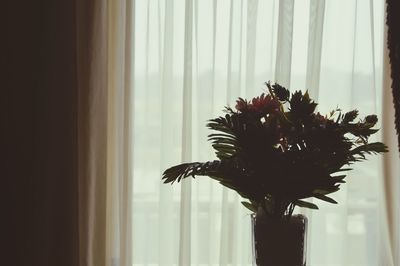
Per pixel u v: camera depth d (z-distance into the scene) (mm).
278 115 1209
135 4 1979
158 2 1966
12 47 1847
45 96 1847
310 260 1967
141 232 2025
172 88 1974
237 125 1191
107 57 1916
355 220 1975
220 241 1956
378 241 1976
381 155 1933
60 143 1849
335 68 1981
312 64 1896
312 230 1985
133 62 1945
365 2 1943
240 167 1235
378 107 1993
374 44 1972
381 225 1961
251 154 1184
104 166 1908
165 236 1984
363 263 1981
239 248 1997
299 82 1962
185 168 1271
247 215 1854
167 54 1950
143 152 2010
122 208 1932
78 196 1867
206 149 1944
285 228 1199
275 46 1960
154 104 1994
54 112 1845
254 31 1939
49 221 1857
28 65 1849
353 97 1946
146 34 1979
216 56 1971
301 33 1955
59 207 1856
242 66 1971
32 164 1856
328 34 1975
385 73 1932
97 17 1876
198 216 1971
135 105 2010
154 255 2020
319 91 1969
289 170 1180
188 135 1915
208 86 1940
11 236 1875
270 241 1205
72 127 1844
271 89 1275
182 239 1909
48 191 1852
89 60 1875
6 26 1849
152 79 1992
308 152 1174
